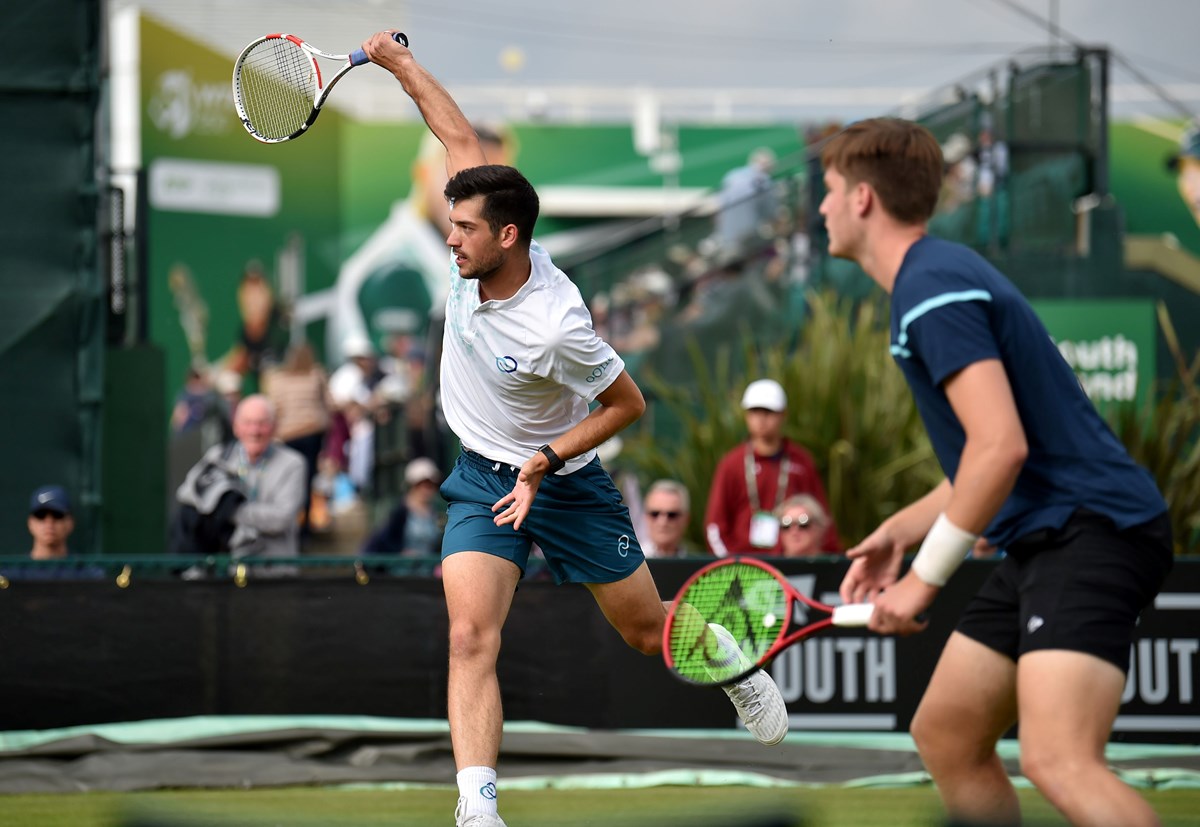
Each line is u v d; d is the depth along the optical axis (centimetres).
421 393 5759
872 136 1211
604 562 1580
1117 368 4316
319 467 5619
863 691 2405
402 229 7581
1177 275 4325
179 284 6869
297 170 7388
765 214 4450
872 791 2059
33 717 2397
